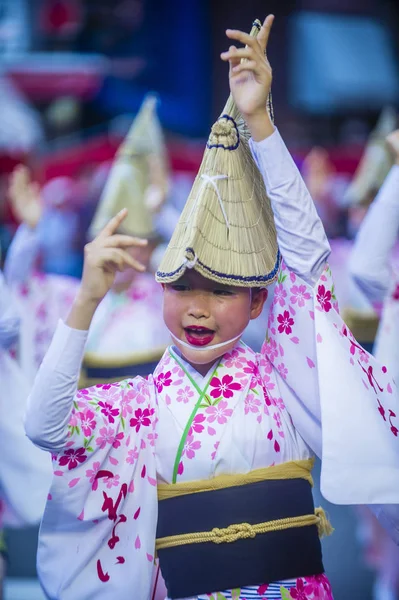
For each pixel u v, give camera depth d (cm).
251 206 559
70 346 523
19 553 1172
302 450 578
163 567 559
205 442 555
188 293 550
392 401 582
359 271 868
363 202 1376
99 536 561
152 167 1266
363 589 1040
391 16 3756
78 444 541
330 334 553
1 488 988
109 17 3028
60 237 1991
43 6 2934
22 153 1531
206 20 3297
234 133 560
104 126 3108
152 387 585
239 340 597
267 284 558
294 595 546
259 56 528
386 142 829
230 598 540
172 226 1286
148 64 3222
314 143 3438
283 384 579
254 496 551
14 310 948
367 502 541
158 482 566
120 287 1210
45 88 2889
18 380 979
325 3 3697
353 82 3572
